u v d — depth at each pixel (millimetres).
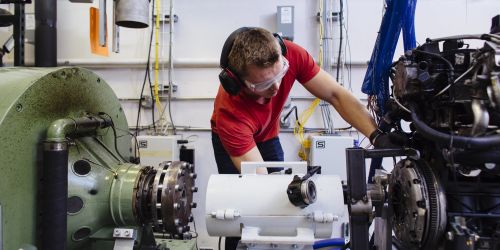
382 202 808
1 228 680
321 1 2047
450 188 738
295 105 2127
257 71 951
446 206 709
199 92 2162
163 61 2137
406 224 773
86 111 968
